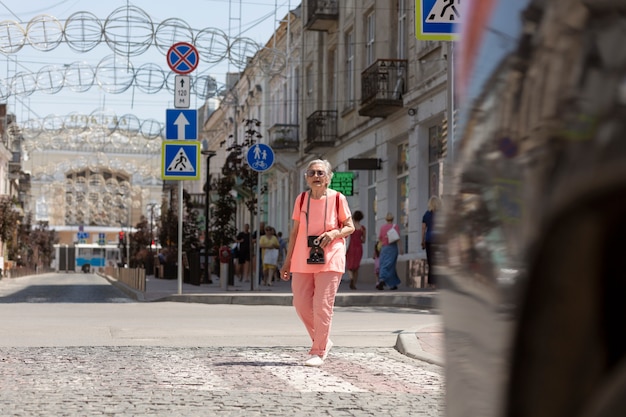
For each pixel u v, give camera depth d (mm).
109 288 40875
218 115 76500
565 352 945
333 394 7031
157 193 138000
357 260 25906
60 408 6258
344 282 33688
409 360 9414
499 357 1109
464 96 1350
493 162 1179
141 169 137125
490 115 1208
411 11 28281
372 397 6887
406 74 28672
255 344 10914
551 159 994
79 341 11148
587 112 945
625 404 870
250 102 59219
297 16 45094
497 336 1123
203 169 83875
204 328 13422
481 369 1201
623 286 894
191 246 44188
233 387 7375
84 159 135625
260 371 8438
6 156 77625
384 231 24531
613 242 902
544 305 987
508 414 1069
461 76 1385
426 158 27453
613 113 913
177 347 10539
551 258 973
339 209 9016
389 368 8734
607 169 911
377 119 31328
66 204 135875
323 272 8891
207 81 35094
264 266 32281
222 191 33906
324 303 8891
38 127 60188
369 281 33156
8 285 45375
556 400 961
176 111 23078
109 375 8086
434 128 26891
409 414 6137
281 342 11133
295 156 45219
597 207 916
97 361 9148
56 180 135125
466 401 1284
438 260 1532
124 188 137625
